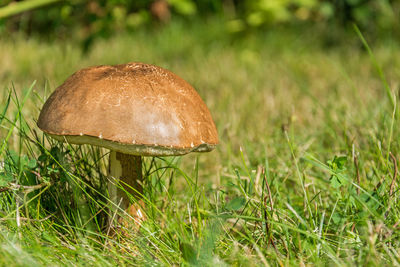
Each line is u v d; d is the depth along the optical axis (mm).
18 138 864
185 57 1676
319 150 912
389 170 816
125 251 756
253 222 789
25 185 787
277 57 1730
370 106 1016
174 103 738
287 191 846
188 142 734
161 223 792
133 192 775
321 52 1803
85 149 849
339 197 789
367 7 1921
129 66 756
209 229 764
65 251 739
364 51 1813
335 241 761
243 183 850
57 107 736
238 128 1017
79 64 1343
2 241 733
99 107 727
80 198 797
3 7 1073
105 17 1403
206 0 2143
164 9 1805
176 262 748
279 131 978
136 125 724
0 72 1247
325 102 1148
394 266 728
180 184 897
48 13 1747
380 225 741
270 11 1840
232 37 1897
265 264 728
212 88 1310
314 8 1961
